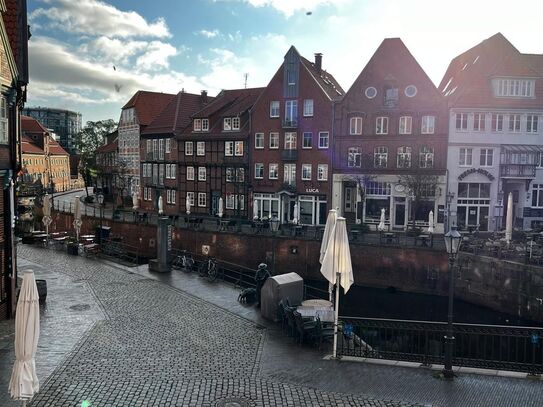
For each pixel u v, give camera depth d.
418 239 31.44
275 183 45.25
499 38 41.91
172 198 53.09
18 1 16.59
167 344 13.45
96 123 95.12
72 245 28.28
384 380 11.07
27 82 16.72
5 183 15.63
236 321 15.73
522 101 38.41
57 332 14.29
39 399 9.79
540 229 33.94
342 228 13.02
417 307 27.62
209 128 49.50
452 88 43.84
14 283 16.42
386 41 40.31
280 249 33.09
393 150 40.34
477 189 38.88
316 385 10.77
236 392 10.38
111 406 9.60
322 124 42.75
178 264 25.98
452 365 12.10
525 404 9.80
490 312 26.16
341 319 13.90
